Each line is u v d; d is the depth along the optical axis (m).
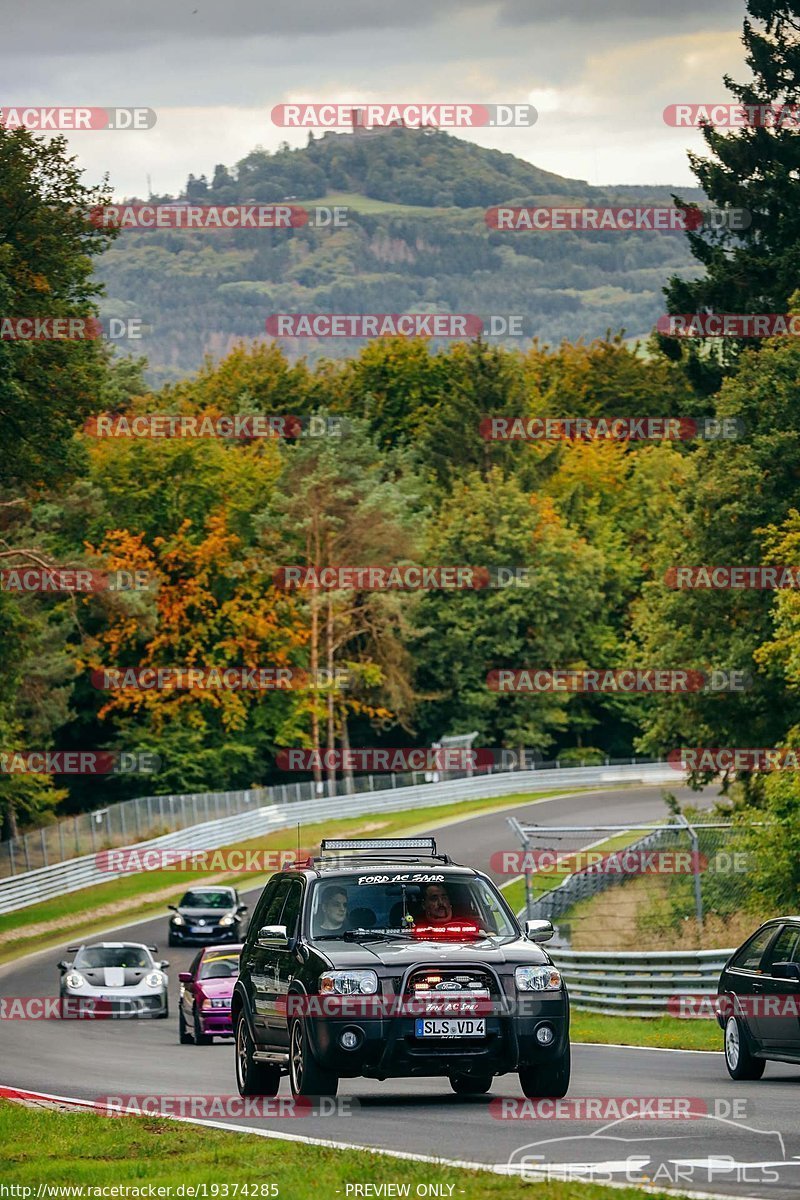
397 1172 27.62
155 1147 32.41
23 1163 31.39
